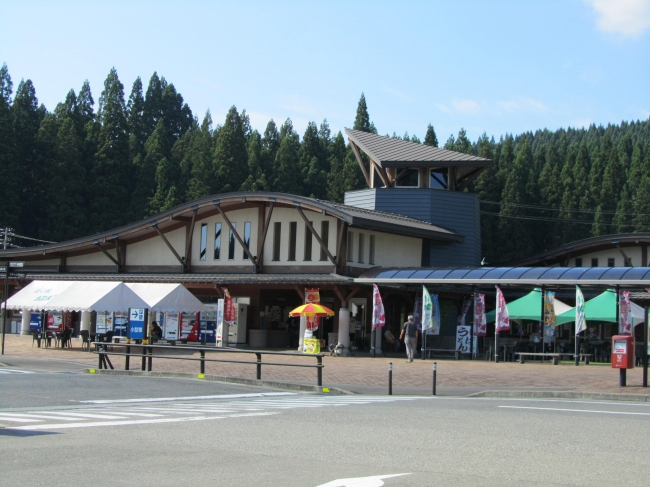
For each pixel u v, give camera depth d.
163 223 45.53
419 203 45.62
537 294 34.69
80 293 34.38
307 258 40.44
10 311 50.31
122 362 29.00
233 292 41.72
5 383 19.25
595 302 33.88
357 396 19.09
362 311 40.31
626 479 7.85
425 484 7.43
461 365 29.58
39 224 79.12
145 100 118.75
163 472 7.91
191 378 23.42
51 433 10.62
